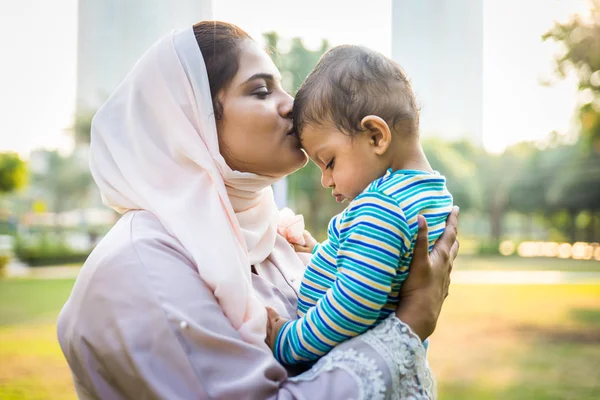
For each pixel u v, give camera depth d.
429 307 1.04
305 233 1.50
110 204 1.19
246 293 1.02
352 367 0.95
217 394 0.92
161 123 1.14
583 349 3.30
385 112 1.10
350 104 1.10
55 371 2.88
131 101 1.15
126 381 0.96
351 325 0.98
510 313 3.55
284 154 1.16
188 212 1.06
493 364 3.18
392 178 1.08
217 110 1.15
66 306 1.08
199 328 0.94
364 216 1.00
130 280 0.98
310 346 1.01
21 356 2.96
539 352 3.29
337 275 1.01
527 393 2.96
